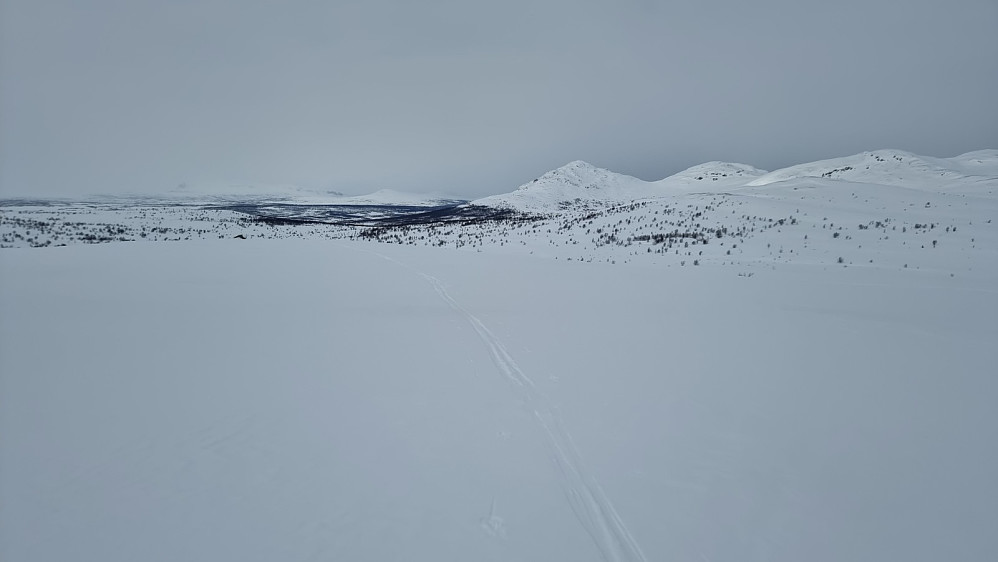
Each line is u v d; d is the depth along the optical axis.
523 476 5.09
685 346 10.23
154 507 4.41
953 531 4.12
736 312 13.90
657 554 3.92
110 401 7.02
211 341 10.73
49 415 6.46
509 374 8.54
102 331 11.48
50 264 26.39
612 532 4.20
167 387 7.64
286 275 24.14
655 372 8.48
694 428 6.16
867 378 7.93
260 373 8.45
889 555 3.87
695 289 18.33
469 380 8.20
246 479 4.94
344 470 5.16
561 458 5.46
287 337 11.25
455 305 16.03
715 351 9.77
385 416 6.62
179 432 6.00
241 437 5.90
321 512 4.41
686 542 4.05
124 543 3.93
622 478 5.02
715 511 4.45
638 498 4.67
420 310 15.04
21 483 4.75
